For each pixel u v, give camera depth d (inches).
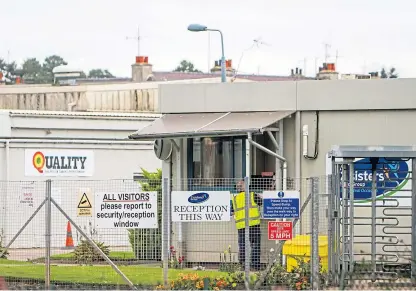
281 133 1957.4
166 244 1574.8
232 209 1727.4
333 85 1934.1
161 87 2047.2
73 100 3646.7
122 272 1649.9
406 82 1910.7
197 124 1952.5
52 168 2689.5
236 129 1859.0
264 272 1582.2
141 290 1560.0
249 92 1990.7
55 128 2748.5
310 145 1945.1
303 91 1950.1
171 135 1914.4
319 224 1802.4
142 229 1786.4
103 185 2341.3
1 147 2600.9
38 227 2305.6
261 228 1718.8
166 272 1569.9
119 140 2795.3
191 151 2058.3
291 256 1651.1
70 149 2721.5
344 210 1609.3
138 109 3629.4
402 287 1562.5
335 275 1584.6
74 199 2317.9
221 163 2022.6
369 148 1606.8
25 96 3693.4
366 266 1615.4
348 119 1931.6
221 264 1696.6
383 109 1918.1
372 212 1605.6
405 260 1738.4
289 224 1558.8
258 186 1929.1
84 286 1611.7
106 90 3644.2
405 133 1911.9
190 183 2009.1
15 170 2628.0
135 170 2817.4
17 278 1704.0
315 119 1945.1
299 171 1951.3
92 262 1843.0
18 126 2679.6
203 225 1785.2
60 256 1914.4
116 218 1601.9
